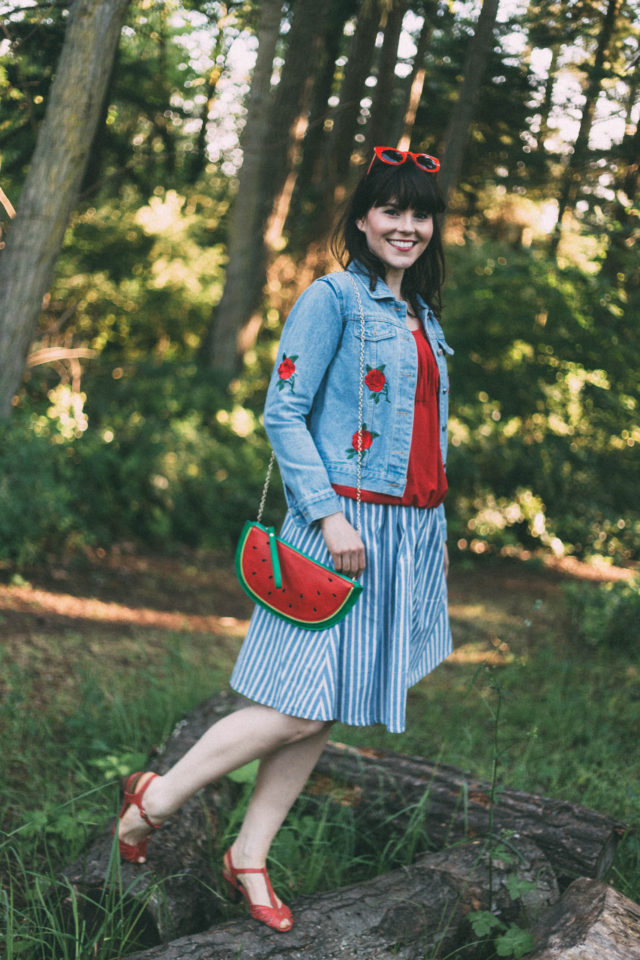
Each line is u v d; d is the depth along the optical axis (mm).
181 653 4531
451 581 7598
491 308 9547
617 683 4820
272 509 7488
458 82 9781
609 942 1759
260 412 8898
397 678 1974
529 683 4738
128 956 1829
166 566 6590
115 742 3271
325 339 1968
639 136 9391
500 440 9258
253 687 2014
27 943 1979
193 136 11516
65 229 6027
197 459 7379
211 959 1829
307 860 2529
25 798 2787
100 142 8766
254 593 1986
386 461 1979
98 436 6824
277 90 9695
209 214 14438
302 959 1880
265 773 2078
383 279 2088
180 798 2043
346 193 10281
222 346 10016
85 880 2096
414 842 2502
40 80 6762
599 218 9266
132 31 8195
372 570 1980
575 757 3592
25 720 3330
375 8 9281
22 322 5984
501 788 2645
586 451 9711
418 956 1964
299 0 9406
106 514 6645
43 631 4586
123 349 13359
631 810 3043
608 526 9375
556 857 2369
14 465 5672
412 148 10398
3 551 5598
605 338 9367
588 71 9258
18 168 7520
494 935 2098
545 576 8234
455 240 11711
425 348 2098
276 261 12078
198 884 2215
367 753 2881
